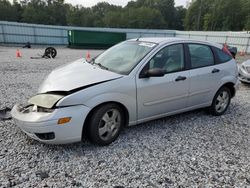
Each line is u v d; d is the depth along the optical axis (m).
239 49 29.56
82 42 26.41
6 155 2.92
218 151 3.33
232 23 66.94
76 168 2.75
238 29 66.75
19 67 9.75
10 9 63.47
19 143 3.21
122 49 4.06
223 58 4.60
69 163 2.84
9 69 9.11
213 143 3.56
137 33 34.22
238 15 66.31
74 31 25.73
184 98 3.97
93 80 3.11
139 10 73.50
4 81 6.91
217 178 2.73
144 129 3.89
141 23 72.88
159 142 3.48
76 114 2.85
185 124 4.21
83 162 2.87
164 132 3.83
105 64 3.78
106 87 3.07
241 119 4.62
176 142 3.52
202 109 5.03
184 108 4.08
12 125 3.74
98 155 3.04
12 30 27.84
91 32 26.53
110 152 3.13
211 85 4.33
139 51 3.73
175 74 3.75
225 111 4.91
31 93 5.67
